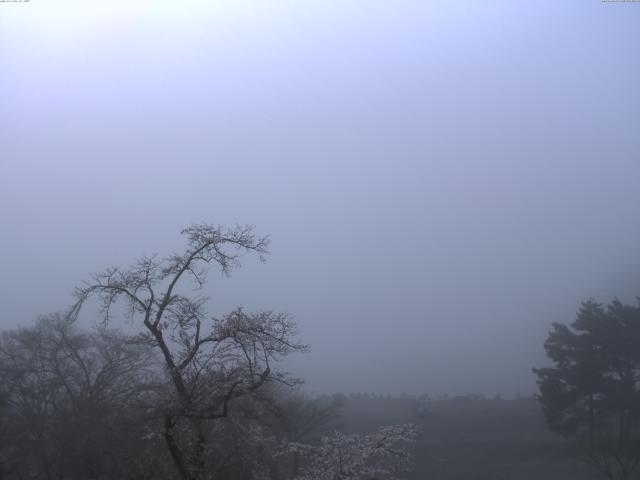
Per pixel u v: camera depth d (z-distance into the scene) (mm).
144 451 18938
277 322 13930
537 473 41125
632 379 46125
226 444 16844
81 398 28047
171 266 14016
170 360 13742
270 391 18531
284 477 18719
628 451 41406
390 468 16438
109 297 14078
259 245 14328
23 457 27859
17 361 30578
